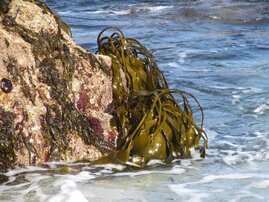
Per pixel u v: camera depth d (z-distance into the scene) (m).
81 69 15.19
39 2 16.36
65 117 14.55
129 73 15.97
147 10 53.00
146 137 14.86
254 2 54.69
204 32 40.75
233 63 29.44
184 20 47.03
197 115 19.69
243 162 15.10
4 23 14.73
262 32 40.75
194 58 30.59
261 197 12.70
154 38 37.72
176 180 13.67
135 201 12.33
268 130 17.97
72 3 58.38
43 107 14.38
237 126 18.42
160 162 14.82
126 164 14.44
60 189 12.70
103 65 15.58
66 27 16.50
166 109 15.41
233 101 21.48
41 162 14.20
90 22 45.66
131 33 39.91
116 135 15.27
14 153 13.87
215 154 15.71
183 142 15.39
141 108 15.55
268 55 31.72
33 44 14.70
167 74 26.39
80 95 15.05
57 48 15.09
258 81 24.91
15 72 14.16
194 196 12.72
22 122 14.03
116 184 13.27
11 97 13.97
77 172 13.86
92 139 14.88
